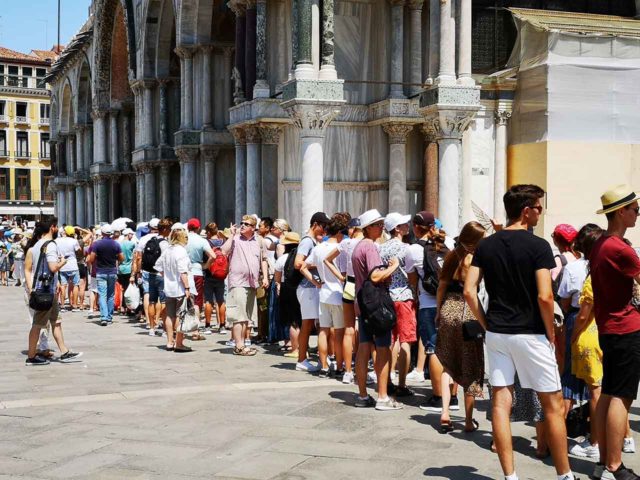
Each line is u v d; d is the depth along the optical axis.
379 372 9.22
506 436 6.12
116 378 11.27
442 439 7.97
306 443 7.82
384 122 21.62
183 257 13.73
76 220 56.78
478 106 19.34
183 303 13.85
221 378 11.23
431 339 9.29
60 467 7.09
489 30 23.28
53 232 12.67
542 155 21.47
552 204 21.41
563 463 6.14
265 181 22.00
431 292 9.16
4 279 33.75
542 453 7.35
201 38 28.20
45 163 88.12
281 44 22.06
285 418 8.83
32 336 12.46
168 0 32.47
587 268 7.75
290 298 13.03
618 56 21.95
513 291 6.16
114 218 44.28
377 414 9.02
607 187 21.84
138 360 12.93
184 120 29.09
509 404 6.20
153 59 33.88
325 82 18.20
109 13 41.78
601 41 21.83
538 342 6.09
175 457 7.37
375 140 22.25
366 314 9.10
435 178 21.64
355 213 22.38
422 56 22.20
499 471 6.92
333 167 22.09
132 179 44.66
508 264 6.15
